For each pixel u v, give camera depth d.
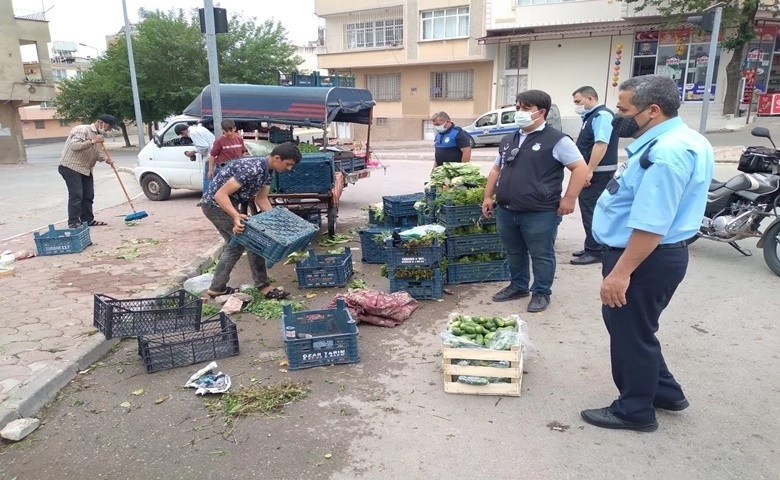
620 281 3.00
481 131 22.67
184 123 11.87
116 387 4.11
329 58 32.56
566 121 25.00
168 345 4.36
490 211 5.77
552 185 5.08
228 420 3.64
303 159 8.01
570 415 3.61
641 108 2.97
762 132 6.45
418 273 5.70
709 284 5.98
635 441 3.32
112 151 37.09
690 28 22.27
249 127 11.40
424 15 28.95
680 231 3.00
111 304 4.44
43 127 55.44
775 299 5.51
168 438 3.46
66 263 7.14
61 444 3.43
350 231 9.09
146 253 7.59
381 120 32.12
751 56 23.44
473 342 3.91
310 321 4.70
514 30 25.77
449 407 3.74
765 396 3.77
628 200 3.11
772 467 3.05
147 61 31.73
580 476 3.02
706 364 4.23
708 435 3.36
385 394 3.93
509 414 3.64
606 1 23.64
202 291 6.09
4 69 27.00
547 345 4.64
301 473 3.10
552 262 5.32
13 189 16.69
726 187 6.66
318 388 4.04
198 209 11.07
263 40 33.94
